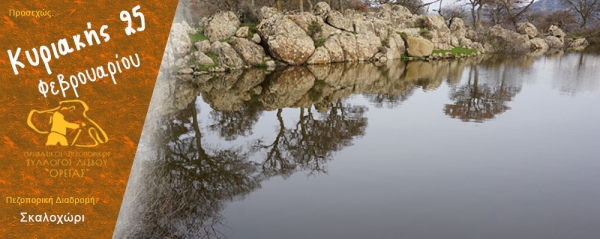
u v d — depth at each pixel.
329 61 37.69
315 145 14.27
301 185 10.55
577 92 24.05
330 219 8.66
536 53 53.06
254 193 10.00
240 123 17.50
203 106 20.39
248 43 34.03
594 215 9.01
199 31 33.41
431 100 22.03
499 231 8.28
